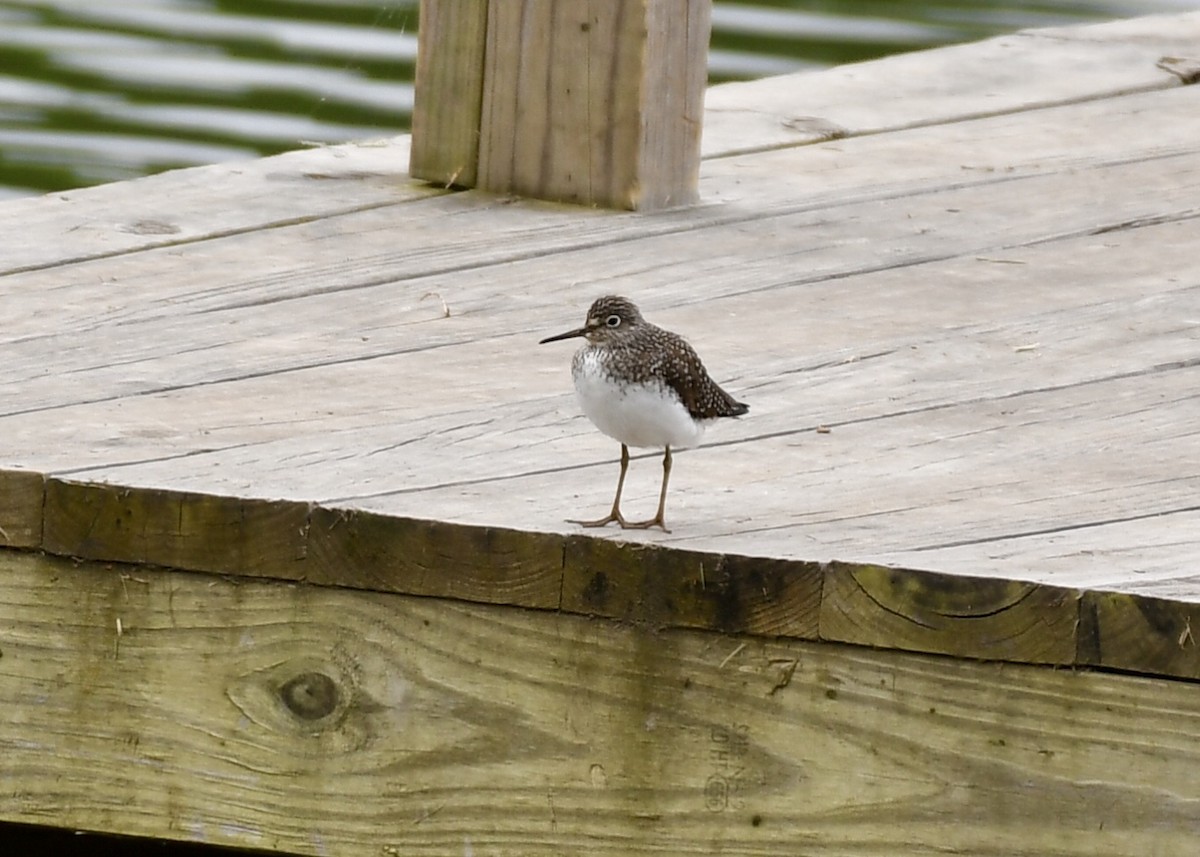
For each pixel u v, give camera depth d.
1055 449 10.16
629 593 8.16
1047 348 11.91
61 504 8.55
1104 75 19.44
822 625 8.02
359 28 27.56
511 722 8.38
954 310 12.63
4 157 22.22
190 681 8.62
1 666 8.77
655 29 14.14
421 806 8.52
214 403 10.32
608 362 8.80
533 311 12.28
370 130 23.44
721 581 8.06
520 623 8.28
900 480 9.59
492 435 10.05
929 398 10.95
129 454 9.31
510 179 14.86
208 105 24.16
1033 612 7.80
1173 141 17.31
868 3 29.33
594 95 14.39
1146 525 8.98
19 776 8.87
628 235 13.95
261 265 12.97
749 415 10.55
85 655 8.69
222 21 27.77
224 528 8.43
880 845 8.12
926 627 7.90
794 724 8.12
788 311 12.49
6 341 11.23
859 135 17.22
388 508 8.56
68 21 27.55
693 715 8.20
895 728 8.02
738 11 28.44
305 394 10.57
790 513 8.97
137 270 12.73
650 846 8.34
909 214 14.84
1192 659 7.68
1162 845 7.85
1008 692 7.89
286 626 8.48
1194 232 14.65
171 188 14.62
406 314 12.14
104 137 22.98
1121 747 7.83
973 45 20.33
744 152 16.45
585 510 8.85
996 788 7.98
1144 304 12.88
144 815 8.80
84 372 10.76
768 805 8.20
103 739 8.76
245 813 8.70
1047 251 14.04
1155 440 10.35
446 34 14.81
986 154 16.69
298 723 8.55
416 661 8.41
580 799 8.36
